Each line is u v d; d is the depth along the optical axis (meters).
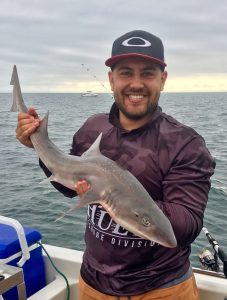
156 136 0.71
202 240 1.85
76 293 0.96
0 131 7.91
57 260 1.00
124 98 0.73
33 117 0.81
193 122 9.33
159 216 0.61
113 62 0.73
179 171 0.68
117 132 0.75
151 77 0.72
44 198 2.76
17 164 4.15
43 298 0.90
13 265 0.85
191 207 0.65
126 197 0.63
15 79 0.81
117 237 0.69
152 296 0.69
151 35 0.73
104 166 0.68
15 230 0.89
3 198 2.80
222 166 3.69
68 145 4.92
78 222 2.22
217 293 0.86
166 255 0.69
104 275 0.72
